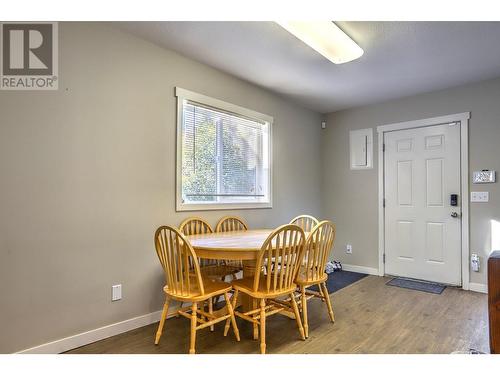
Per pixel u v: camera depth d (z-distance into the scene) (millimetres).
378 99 4016
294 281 2305
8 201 1821
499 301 1147
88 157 2156
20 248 1857
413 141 3840
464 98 3482
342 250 4449
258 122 3633
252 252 2074
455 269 3492
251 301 2525
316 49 2490
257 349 2025
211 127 3084
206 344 2102
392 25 2258
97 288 2188
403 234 3895
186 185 2842
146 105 2496
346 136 4457
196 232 2836
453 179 3533
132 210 2393
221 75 3123
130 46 2402
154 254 2531
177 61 2727
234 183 3326
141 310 2436
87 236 2143
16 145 1857
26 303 1873
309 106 4324
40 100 1955
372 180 4184
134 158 2412
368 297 3143
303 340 2166
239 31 2365
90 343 2123
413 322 2492
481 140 3361
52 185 1989
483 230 3322
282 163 3941
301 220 3678
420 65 2965
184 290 2035
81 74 2133
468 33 2373
